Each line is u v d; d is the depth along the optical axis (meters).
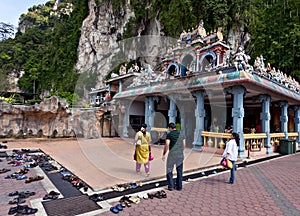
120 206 3.39
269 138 10.09
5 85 34.38
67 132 13.73
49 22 65.19
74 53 35.53
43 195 3.97
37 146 10.58
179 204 3.61
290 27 20.16
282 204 3.73
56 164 6.51
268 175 5.85
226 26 21.98
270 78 10.08
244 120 15.45
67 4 62.50
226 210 3.43
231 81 7.95
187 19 21.17
